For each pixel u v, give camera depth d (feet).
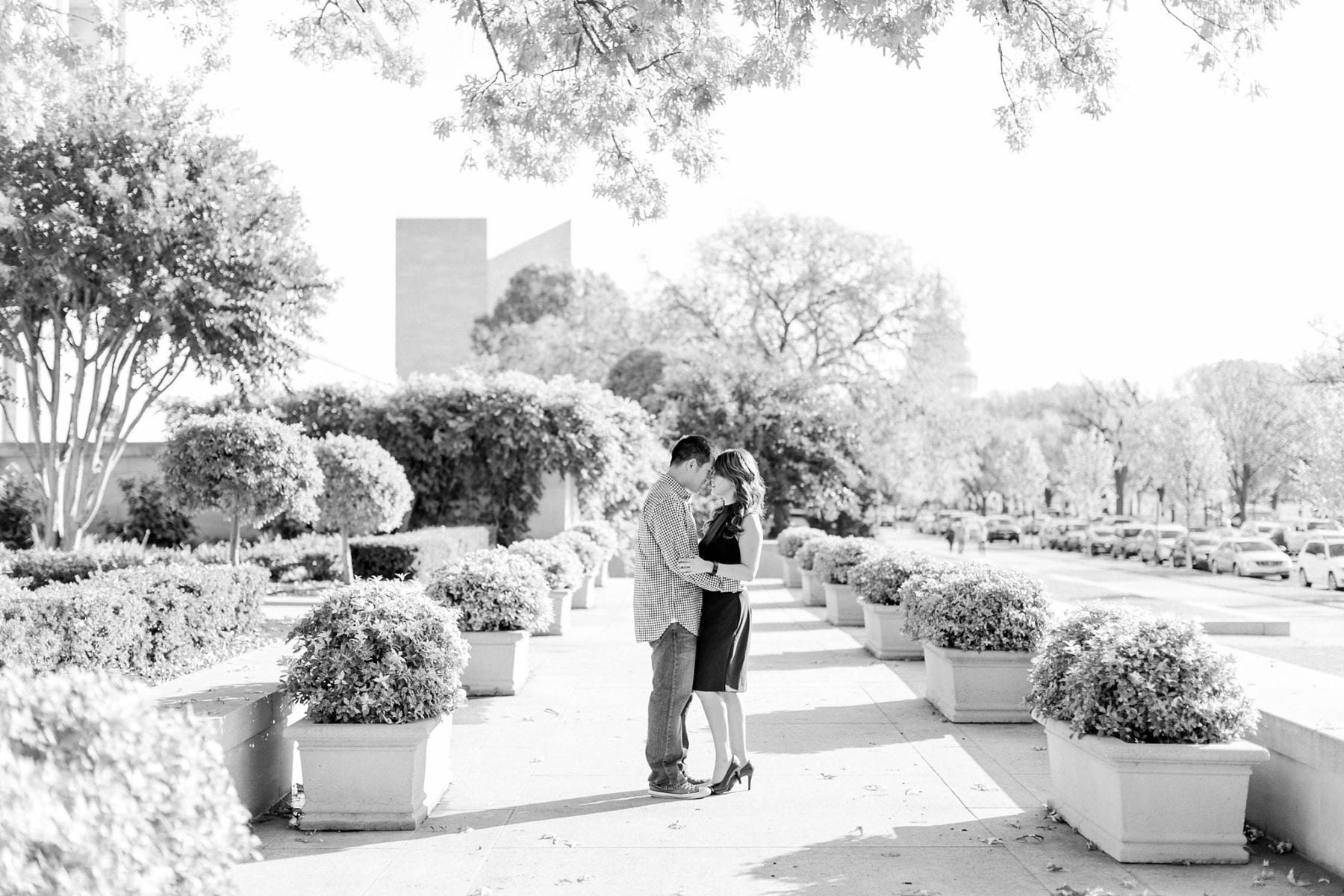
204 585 26.94
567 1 26.91
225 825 9.26
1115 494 252.62
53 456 48.85
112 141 46.26
